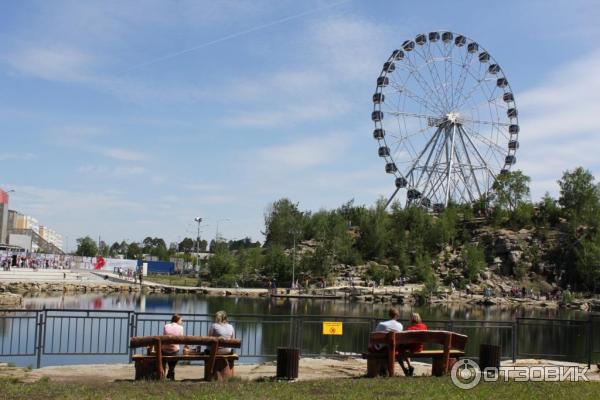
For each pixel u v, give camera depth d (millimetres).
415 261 169500
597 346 42781
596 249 158875
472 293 149750
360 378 20781
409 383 19453
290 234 197625
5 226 164500
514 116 160500
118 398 16172
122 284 122562
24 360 31094
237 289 134250
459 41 152750
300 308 100312
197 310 83812
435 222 182000
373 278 154625
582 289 164375
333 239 171500
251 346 37406
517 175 195000
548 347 41219
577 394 18422
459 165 154625
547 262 172375
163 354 20359
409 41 147750
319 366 24516
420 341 21391
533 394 18172
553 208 191375
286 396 16922
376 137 146250
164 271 194000
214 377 20312
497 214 191250
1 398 15781
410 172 150750
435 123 152125
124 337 45625
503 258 174625
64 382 19203
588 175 190000
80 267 161500
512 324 28266
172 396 16531
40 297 91875
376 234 177375
